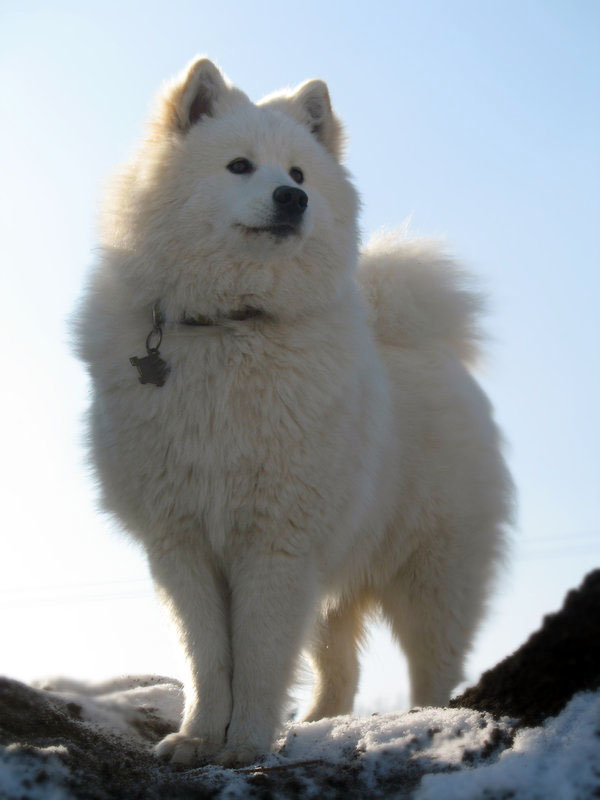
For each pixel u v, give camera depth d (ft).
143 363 11.98
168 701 14.35
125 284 12.79
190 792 9.29
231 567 12.48
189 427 11.91
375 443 13.64
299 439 11.91
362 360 13.01
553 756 8.60
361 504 13.37
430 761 9.72
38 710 11.91
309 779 9.80
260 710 11.62
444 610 15.78
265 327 12.34
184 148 12.80
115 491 12.56
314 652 16.67
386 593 16.24
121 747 11.79
